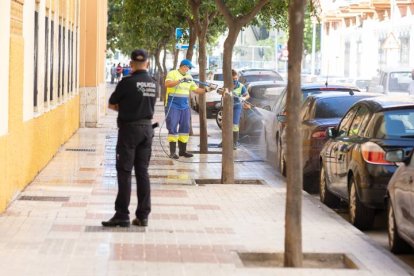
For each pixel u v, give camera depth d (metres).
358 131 15.83
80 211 15.21
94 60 36.06
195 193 17.97
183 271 10.83
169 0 28.92
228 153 19.75
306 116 20.41
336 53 77.31
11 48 15.81
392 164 14.43
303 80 51.06
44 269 10.77
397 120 14.98
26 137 18.12
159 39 48.38
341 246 12.72
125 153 13.70
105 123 38.84
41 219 14.34
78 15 34.09
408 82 39.25
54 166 22.33
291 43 11.48
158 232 13.47
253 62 82.44
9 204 15.71
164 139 31.34
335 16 73.69
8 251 11.77
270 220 14.80
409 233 12.02
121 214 13.81
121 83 13.66
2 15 14.60
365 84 47.34
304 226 14.34
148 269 10.90
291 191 11.47
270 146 25.47
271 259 12.07
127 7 29.36
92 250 11.96
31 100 18.89
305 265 11.84
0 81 14.54
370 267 11.38
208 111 44.62
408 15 58.16
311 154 19.36
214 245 12.55
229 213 15.47
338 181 16.38
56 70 25.12
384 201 14.51
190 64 24.91
